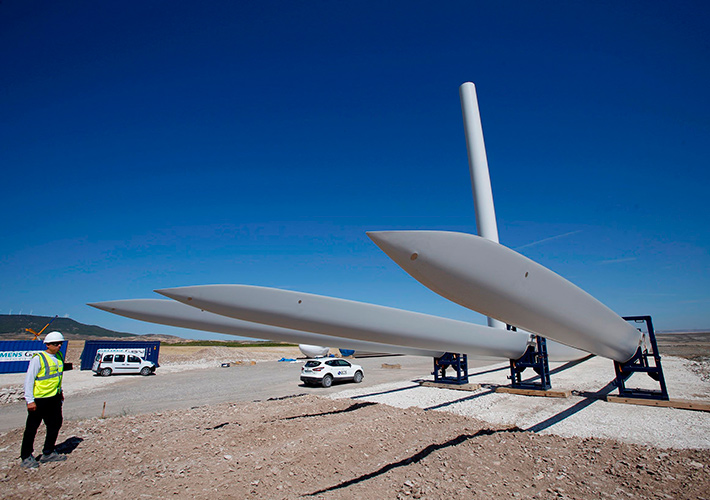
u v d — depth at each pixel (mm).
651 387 12664
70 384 17297
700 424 7867
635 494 4395
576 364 19703
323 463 5516
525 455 5699
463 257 4773
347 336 8039
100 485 4898
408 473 5043
